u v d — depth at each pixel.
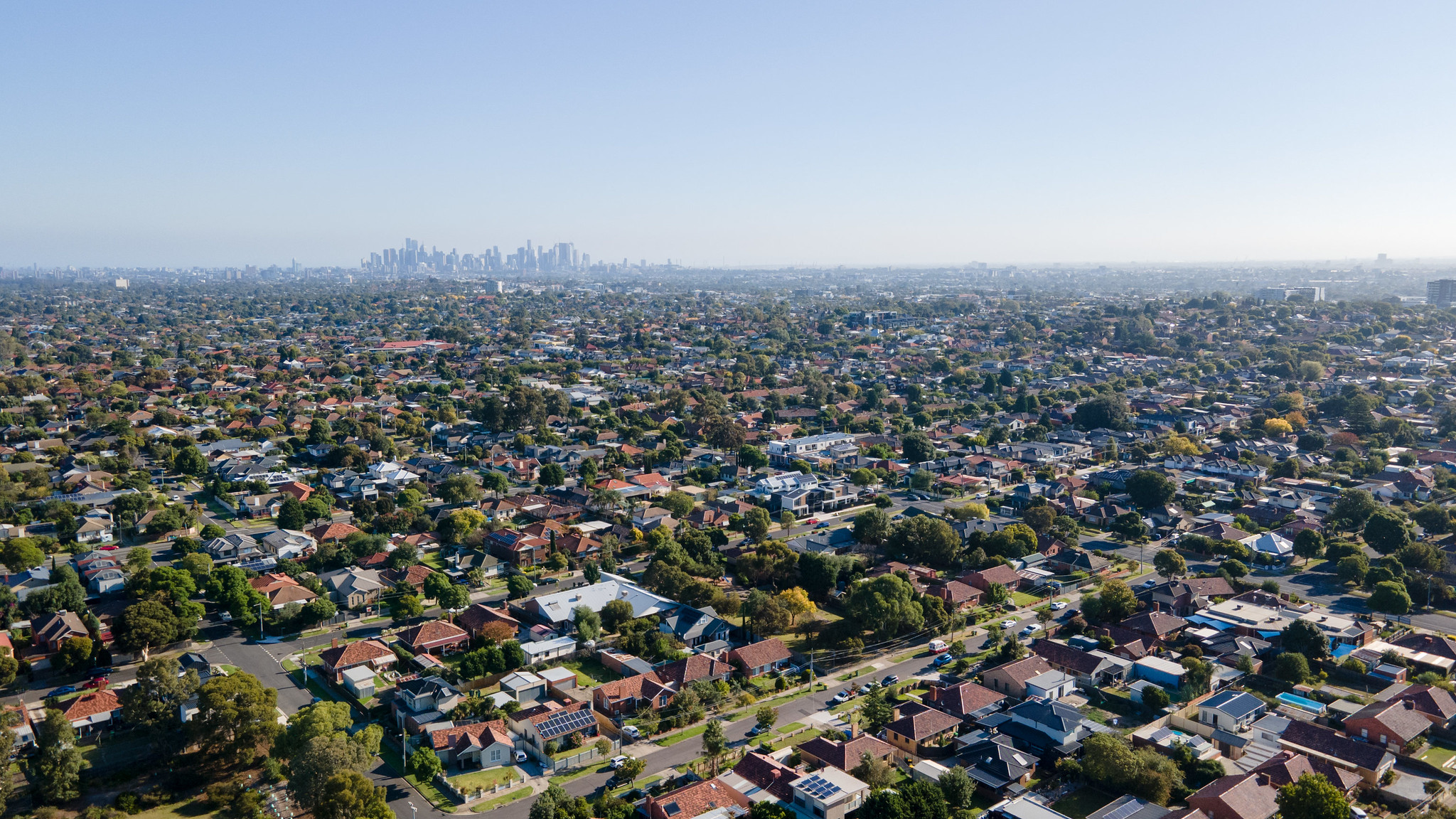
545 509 199.88
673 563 157.88
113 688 116.81
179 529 186.00
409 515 188.50
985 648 135.25
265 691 106.50
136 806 93.25
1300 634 129.12
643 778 99.06
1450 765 101.88
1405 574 158.75
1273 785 94.19
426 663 125.44
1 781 92.38
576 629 137.25
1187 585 153.38
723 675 122.56
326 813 86.62
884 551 178.38
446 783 98.19
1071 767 100.44
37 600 136.00
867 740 102.62
